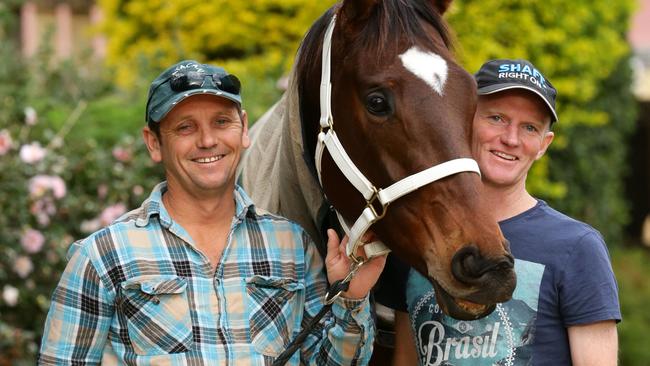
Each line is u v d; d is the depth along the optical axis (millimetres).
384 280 2787
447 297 2135
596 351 2479
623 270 8516
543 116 2641
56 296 2375
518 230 2588
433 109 2164
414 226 2176
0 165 4836
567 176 8188
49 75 6914
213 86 2371
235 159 2443
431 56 2229
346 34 2344
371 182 2260
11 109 5574
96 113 5957
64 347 2355
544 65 6957
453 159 2131
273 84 6031
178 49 6531
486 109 2643
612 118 8852
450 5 2494
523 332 2504
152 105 2408
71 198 5082
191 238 2389
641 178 12414
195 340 2316
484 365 2520
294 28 7004
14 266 4805
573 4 7090
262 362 2354
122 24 7656
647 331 7301
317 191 2586
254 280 2395
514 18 6789
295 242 2504
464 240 2068
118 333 2357
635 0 8883
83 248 2361
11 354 4637
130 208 5309
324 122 2377
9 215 4836
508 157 2627
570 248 2521
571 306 2490
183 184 2410
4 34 7914
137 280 2314
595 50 7469
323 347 2447
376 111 2209
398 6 2299
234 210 2484
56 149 5301
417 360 2826
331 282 2445
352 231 2314
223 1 7098
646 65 11617
